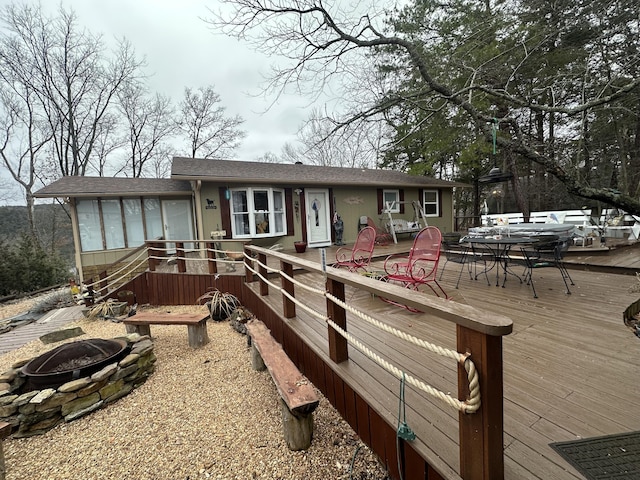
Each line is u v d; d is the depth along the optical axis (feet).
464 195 57.67
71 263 46.19
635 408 4.67
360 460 6.09
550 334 7.61
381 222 33.27
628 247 19.04
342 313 6.69
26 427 7.71
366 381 5.87
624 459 3.71
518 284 12.94
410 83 20.80
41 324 17.51
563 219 25.86
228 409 8.41
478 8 22.59
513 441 4.11
